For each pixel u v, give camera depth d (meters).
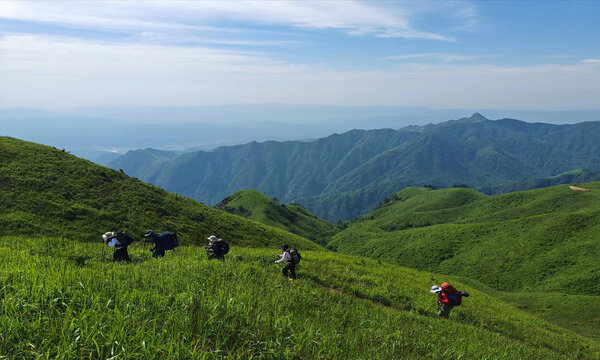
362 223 190.12
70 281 7.04
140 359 4.59
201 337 5.67
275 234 50.41
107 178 40.31
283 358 5.81
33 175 34.09
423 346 9.24
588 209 129.25
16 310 5.32
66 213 29.91
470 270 87.12
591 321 39.53
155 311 6.36
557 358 14.80
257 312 7.46
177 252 18.50
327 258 26.20
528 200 156.62
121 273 9.12
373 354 7.33
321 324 8.53
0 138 41.28
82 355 4.57
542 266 77.44
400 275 26.09
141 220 33.97
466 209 173.50
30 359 4.36
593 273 67.88
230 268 13.35
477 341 12.60
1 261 9.45
